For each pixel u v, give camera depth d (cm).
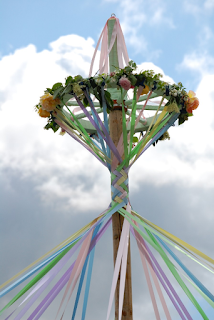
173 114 409
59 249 384
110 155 395
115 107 419
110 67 448
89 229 382
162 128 412
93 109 383
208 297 343
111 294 320
